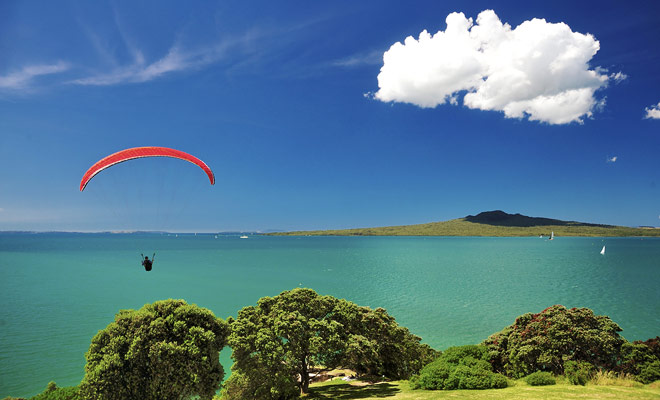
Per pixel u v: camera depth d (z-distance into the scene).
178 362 23.78
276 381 28.03
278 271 150.75
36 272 145.50
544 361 29.23
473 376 27.22
